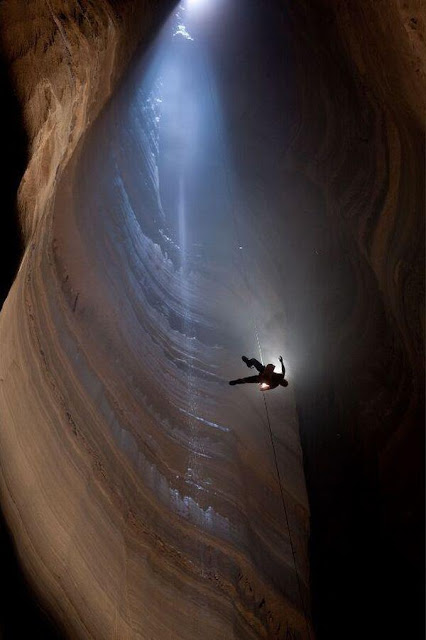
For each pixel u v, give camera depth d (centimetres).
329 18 776
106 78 735
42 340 650
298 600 773
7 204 662
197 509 744
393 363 737
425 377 663
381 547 729
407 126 650
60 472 659
